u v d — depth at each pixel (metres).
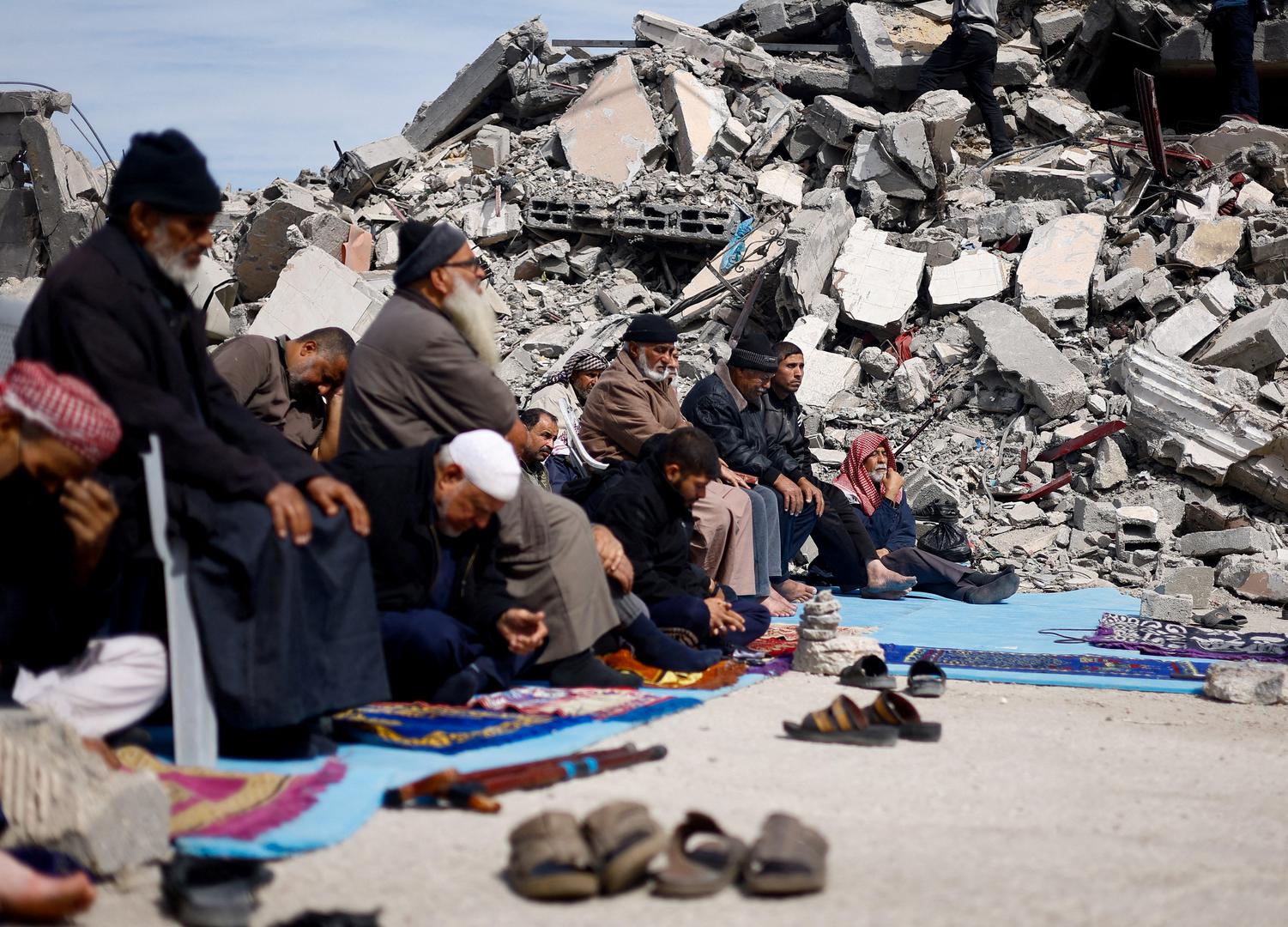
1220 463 10.24
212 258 13.95
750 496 7.36
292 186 13.78
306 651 3.58
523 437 5.25
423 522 4.54
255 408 6.54
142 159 3.72
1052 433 11.02
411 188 15.36
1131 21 15.42
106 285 3.64
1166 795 3.69
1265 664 6.23
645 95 15.36
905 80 15.35
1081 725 4.84
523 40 16.12
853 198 14.04
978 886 2.76
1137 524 9.98
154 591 3.65
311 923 2.41
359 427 5.12
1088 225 12.57
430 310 5.14
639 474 5.88
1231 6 14.17
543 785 3.47
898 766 3.90
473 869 2.82
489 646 4.80
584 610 5.02
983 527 10.27
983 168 14.22
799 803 3.39
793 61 16.39
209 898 2.47
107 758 3.06
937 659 6.41
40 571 3.45
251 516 3.50
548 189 14.40
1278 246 11.99
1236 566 9.30
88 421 3.30
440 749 3.83
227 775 3.27
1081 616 8.09
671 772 3.70
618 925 2.51
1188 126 16.16
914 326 12.56
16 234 14.98
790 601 8.41
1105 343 11.70
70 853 2.64
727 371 8.52
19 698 3.46
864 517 9.33
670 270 14.05
